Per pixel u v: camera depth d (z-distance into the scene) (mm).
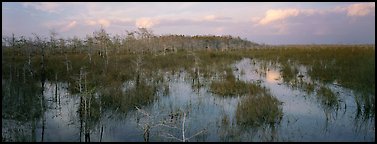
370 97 17641
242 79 28094
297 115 16438
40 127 14617
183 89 23672
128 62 35688
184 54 48844
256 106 15945
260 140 12891
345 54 37344
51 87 23562
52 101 19109
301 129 14273
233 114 16516
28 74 26781
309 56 41531
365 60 28500
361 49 38875
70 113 16766
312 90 22531
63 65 31516
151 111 17094
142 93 19375
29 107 16812
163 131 13953
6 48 32594
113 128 14500
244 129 14234
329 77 26844
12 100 17203
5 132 13664
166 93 21922
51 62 32812
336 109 17484
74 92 20719
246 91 21547
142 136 13438
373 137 13305
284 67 34469
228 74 29781
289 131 14055
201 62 39594
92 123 15148
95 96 18812
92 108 16219
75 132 14070
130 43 51812
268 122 14992
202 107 18062
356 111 17016
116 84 22188
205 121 15289
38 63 31203
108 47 44188
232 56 48750
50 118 15938
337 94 20562
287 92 22359
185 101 19641
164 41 65688
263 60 44062
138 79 25031
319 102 19109
